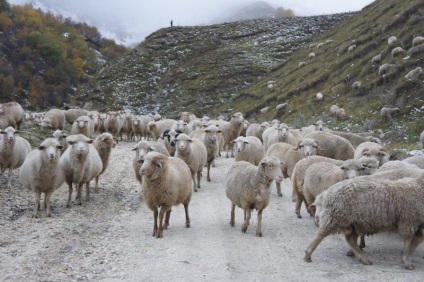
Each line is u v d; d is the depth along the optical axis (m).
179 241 9.43
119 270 7.79
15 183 14.59
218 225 10.73
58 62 89.31
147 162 9.26
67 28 131.88
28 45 89.31
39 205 12.14
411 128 23.92
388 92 30.73
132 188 14.84
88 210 11.89
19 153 14.27
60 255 8.44
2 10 103.94
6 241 9.06
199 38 84.69
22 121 24.39
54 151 10.80
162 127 25.84
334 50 48.22
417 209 7.93
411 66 31.59
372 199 7.94
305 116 36.81
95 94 67.44
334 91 37.81
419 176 8.36
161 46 82.50
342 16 85.44
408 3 44.09
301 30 80.75
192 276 7.56
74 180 12.04
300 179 11.34
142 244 9.20
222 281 7.38
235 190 10.07
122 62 77.50
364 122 28.70
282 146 14.68
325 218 8.20
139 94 67.00
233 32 85.19
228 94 60.53
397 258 8.49
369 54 39.78
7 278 7.28
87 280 7.35
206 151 15.42
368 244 9.35
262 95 51.06
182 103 61.16
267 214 11.77
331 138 16.27
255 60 69.62
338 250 8.99
